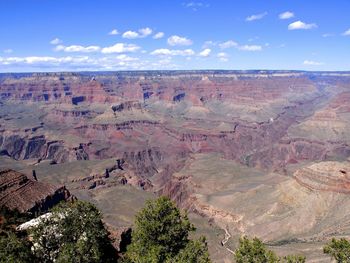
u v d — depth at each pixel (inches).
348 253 1657.2
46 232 1640.0
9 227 2326.5
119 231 2581.2
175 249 1806.1
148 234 1811.0
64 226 1656.0
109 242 1884.8
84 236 1659.7
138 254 1755.7
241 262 1670.8
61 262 1531.7
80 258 1562.5
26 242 1601.9
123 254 2081.7
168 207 1893.5
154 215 1863.9
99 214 1776.6
